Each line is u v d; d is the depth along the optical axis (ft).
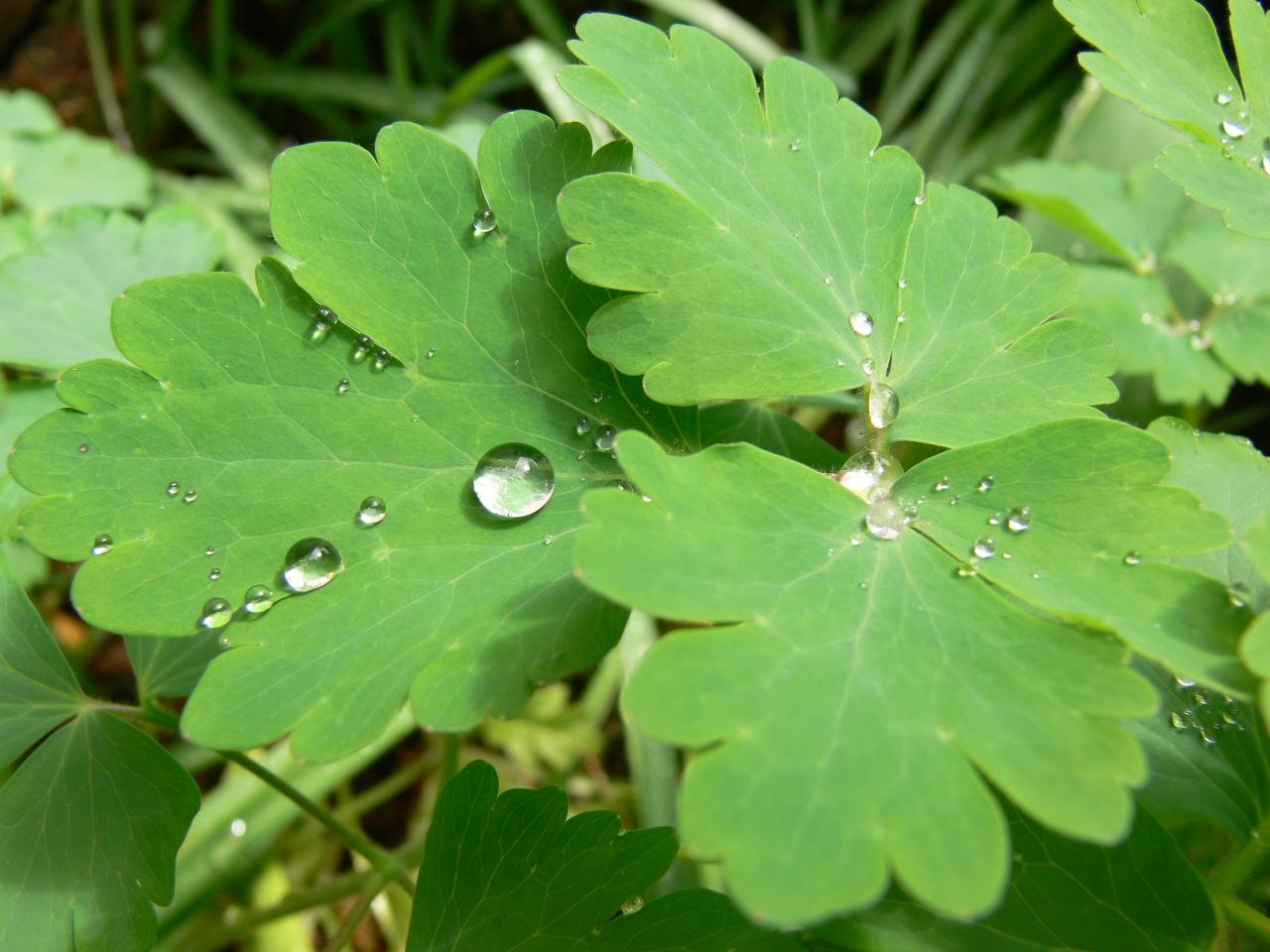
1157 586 0.27
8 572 0.35
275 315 0.31
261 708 0.28
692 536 0.26
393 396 0.31
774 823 0.23
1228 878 0.32
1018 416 0.32
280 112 0.78
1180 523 0.28
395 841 0.53
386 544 0.30
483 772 0.32
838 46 0.75
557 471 0.32
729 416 0.37
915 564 0.28
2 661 0.34
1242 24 0.35
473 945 0.31
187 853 0.46
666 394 0.31
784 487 0.28
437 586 0.30
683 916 0.31
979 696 0.25
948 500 0.29
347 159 0.31
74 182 0.61
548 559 0.30
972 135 0.71
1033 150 0.69
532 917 0.31
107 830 0.32
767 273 0.31
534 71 0.64
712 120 0.33
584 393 0.32
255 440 0.30
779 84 0.33
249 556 0.30
